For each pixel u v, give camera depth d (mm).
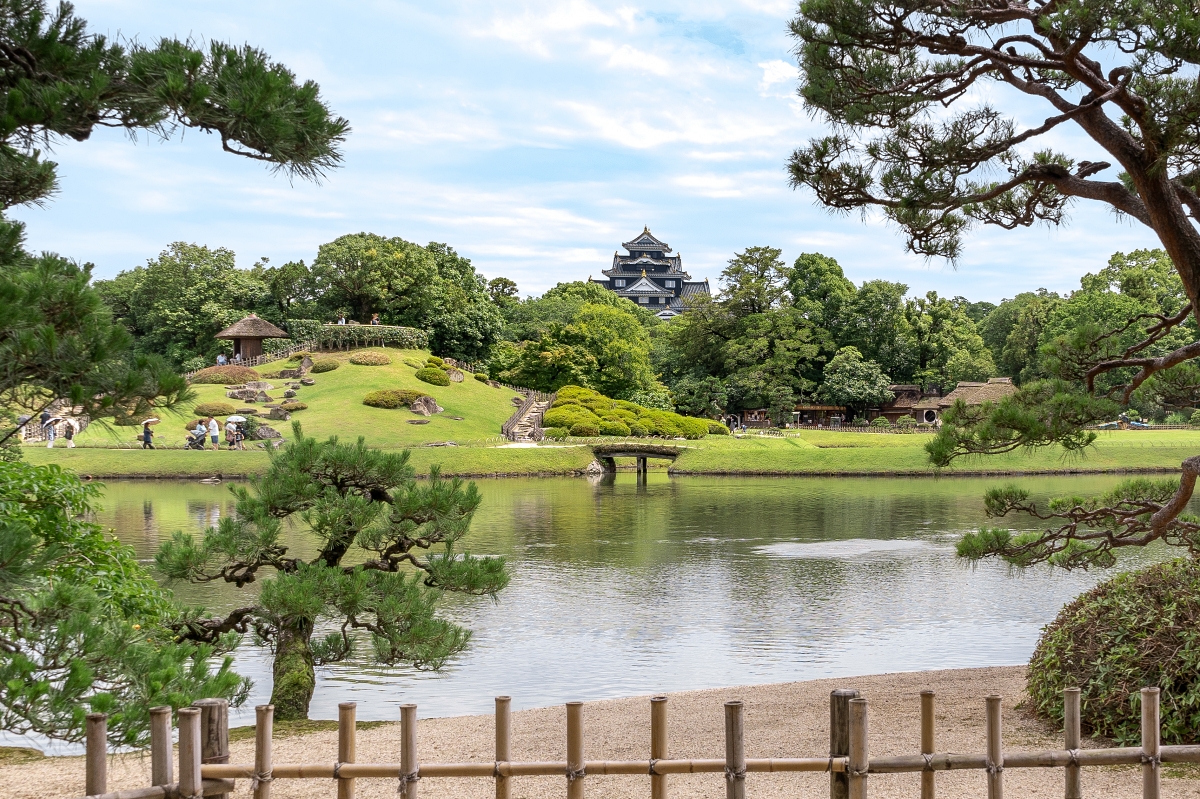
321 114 7625
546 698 16141
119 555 12914
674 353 108125
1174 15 8812
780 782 9172
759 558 31344
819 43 11180
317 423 70438
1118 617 10664
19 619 7516
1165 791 8469
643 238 194750
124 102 7551
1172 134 9250
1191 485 11633
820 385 99062
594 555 31859
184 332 94500
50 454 58281
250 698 15734
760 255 102250
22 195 7574
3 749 11648
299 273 96438
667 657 18953
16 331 6098
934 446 11555
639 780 9336
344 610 12562
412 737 6441
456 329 98562
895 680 14953
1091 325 12031
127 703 7195
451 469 62250
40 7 7762
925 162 11031
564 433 72000
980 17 10539
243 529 13133
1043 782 8805
